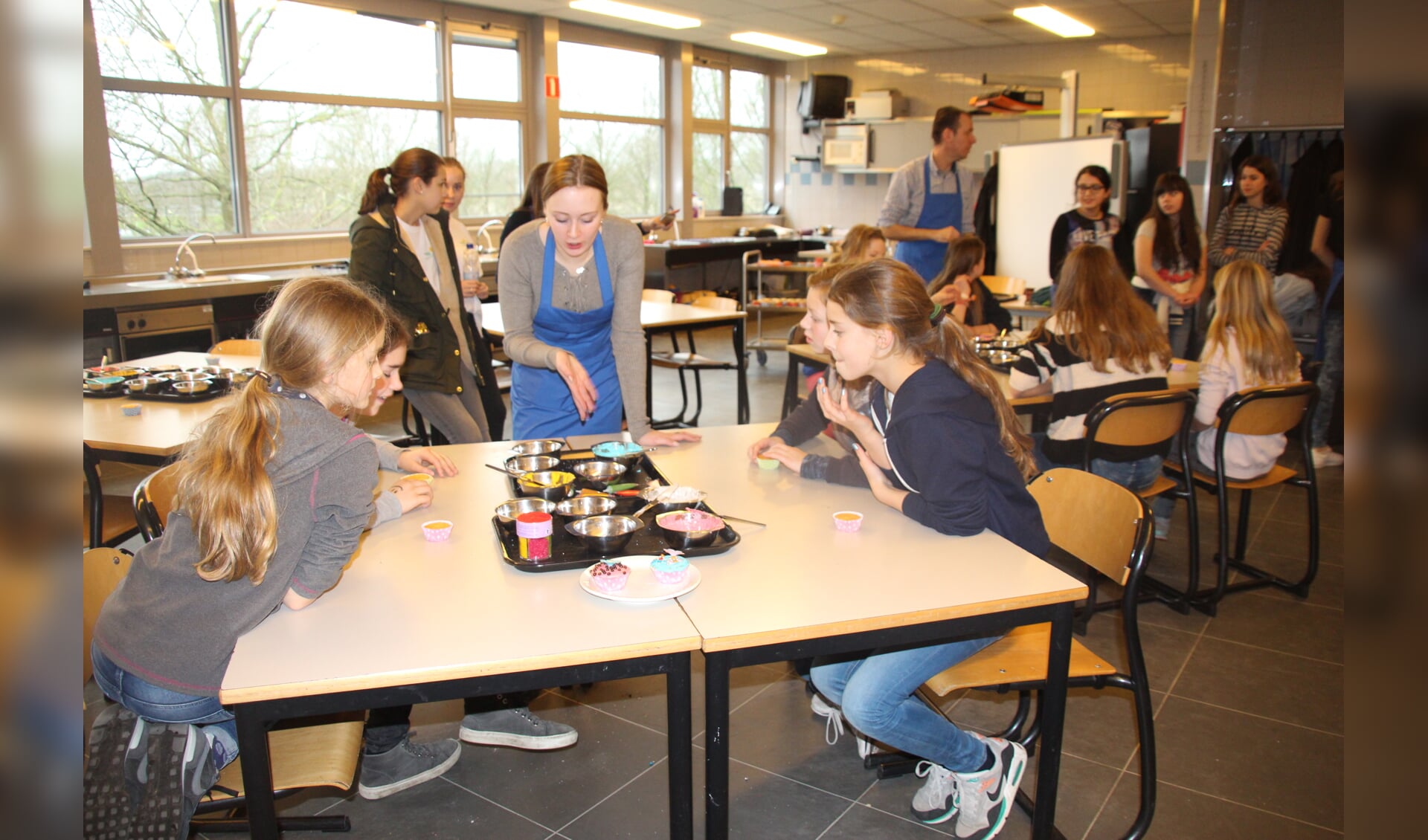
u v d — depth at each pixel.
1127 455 2.91
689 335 5.47
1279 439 3.06
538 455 2.18
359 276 3.03
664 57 9.50
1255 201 4.80
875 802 2.07
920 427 1.74
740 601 1.46
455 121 7.71
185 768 1.37
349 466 1.43
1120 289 3.00
